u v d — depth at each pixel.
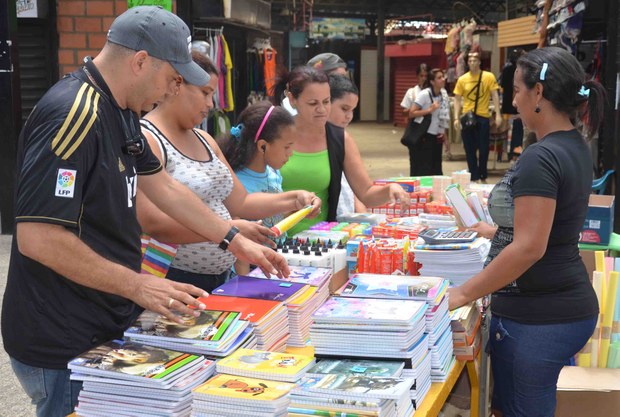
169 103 2.85
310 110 3.76
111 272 2.11
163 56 2.15
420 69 10.23
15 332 2.22
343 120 4.06
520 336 2.75
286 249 3.18
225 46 8.34
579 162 2.66
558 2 7.23
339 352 2.24
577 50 7.05
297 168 3.85
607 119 7.15
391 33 34.78
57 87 2.09
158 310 2.15
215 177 2.96
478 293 2.71
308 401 1.92
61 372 2.21
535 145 2.65
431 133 10.07
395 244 3.27
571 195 2.63
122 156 2.21
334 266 3.11
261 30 10.68
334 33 34.78
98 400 1.99
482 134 12.15
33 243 2.00
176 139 2.89
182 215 2.53
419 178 5.31
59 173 1.99
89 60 2.17
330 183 3.94
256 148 3.46
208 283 3.09
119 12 7.64
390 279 2.74
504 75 11.83
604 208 4.46
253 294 2.59
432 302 2.41
